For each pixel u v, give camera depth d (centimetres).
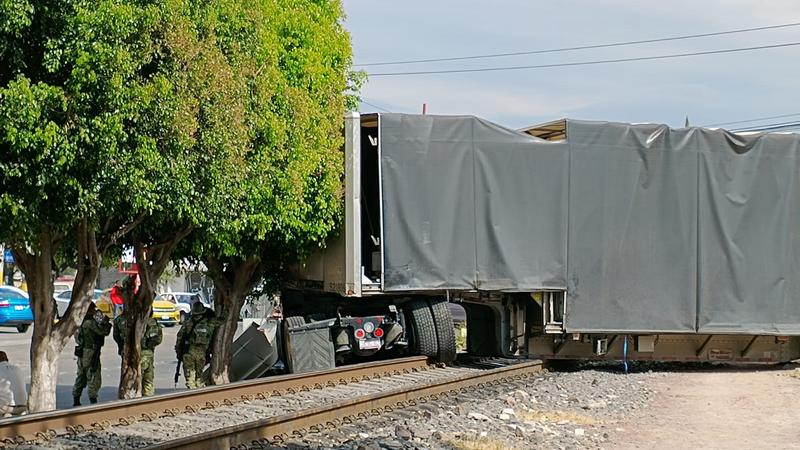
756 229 2078
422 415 1374
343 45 1998
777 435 1296
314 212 1819
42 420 1151
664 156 2033
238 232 1634
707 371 2130
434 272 1881
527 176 1952
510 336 2084
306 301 2203
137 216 1515
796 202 2105
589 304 1994
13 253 1459
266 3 1655
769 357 2159
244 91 1459
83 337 1727
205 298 5272
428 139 1889
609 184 2003
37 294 1458
